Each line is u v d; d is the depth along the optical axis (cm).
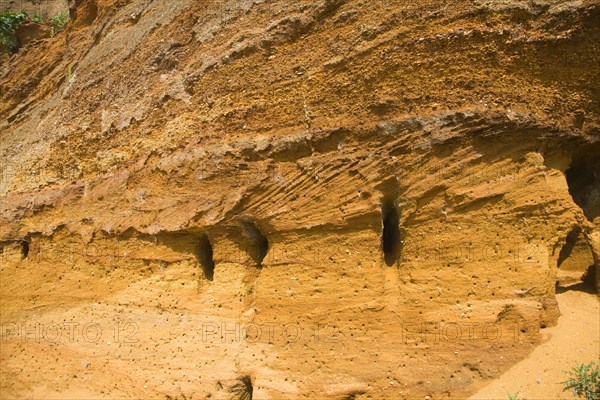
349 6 1077
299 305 966
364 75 1000
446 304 863
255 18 1209
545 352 801
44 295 1369
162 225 1160
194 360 1021
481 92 909
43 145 1616
